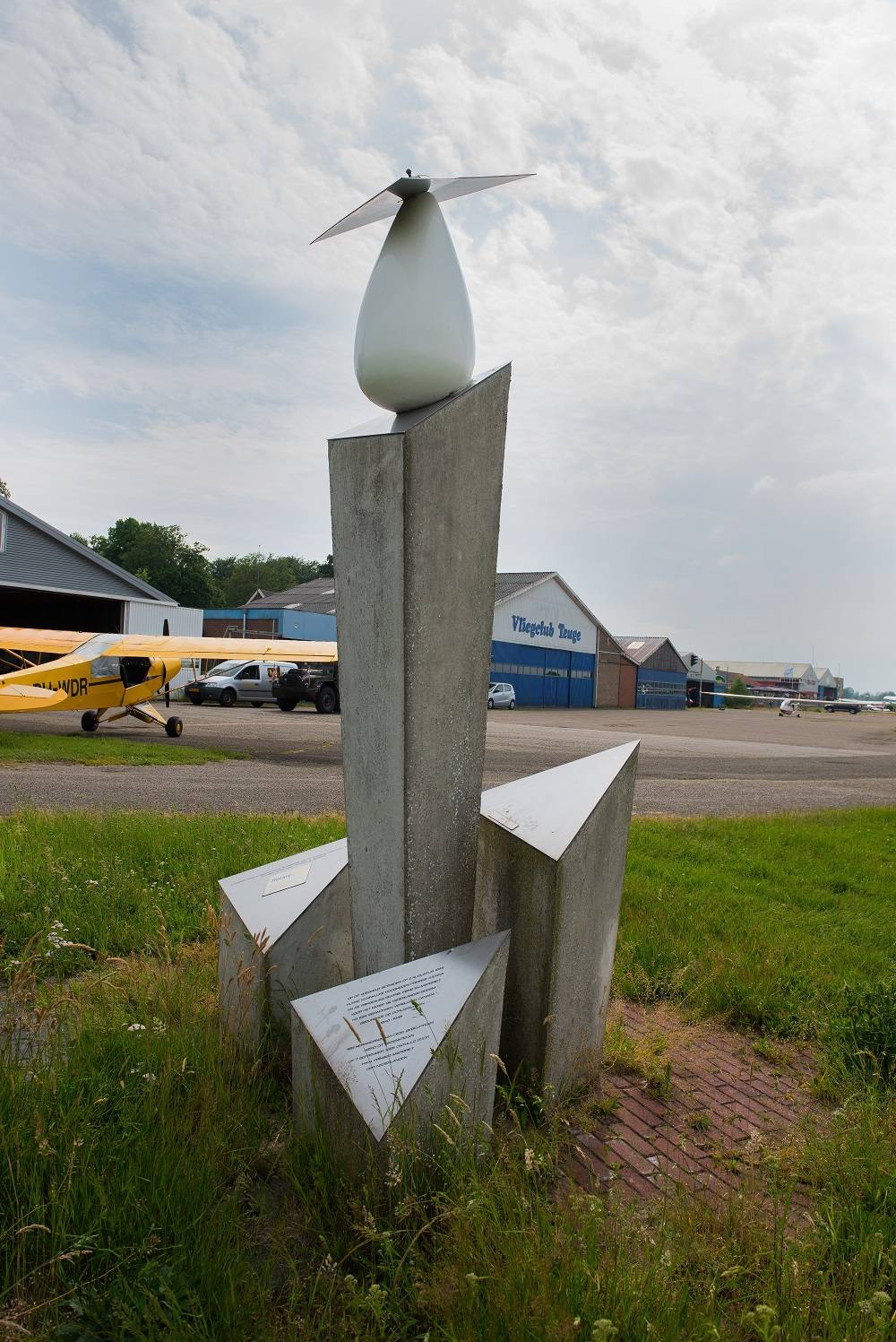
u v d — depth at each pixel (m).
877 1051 3.23
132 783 10.59
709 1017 3.85
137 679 18.02
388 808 2.69
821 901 6.24
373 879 2.80
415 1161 2.08
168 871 5.50
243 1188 2.24
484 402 2.66
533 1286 1.72
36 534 28.08
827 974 4.36
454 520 2.62
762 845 8.33
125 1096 2.45
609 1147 2.38
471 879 2.88
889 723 52.09
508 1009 2.83
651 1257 1.82
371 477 2.56
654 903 5.59
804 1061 3.47
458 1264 1.82
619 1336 1.64
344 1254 1.97
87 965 3.99
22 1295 1.80
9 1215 1.96
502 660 46.41
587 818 2.77
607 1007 3.12
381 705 2.66
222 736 18.05
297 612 43.31
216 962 3.91
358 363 2.65
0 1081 2.30
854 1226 2.16
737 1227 2.08
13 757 12.59
